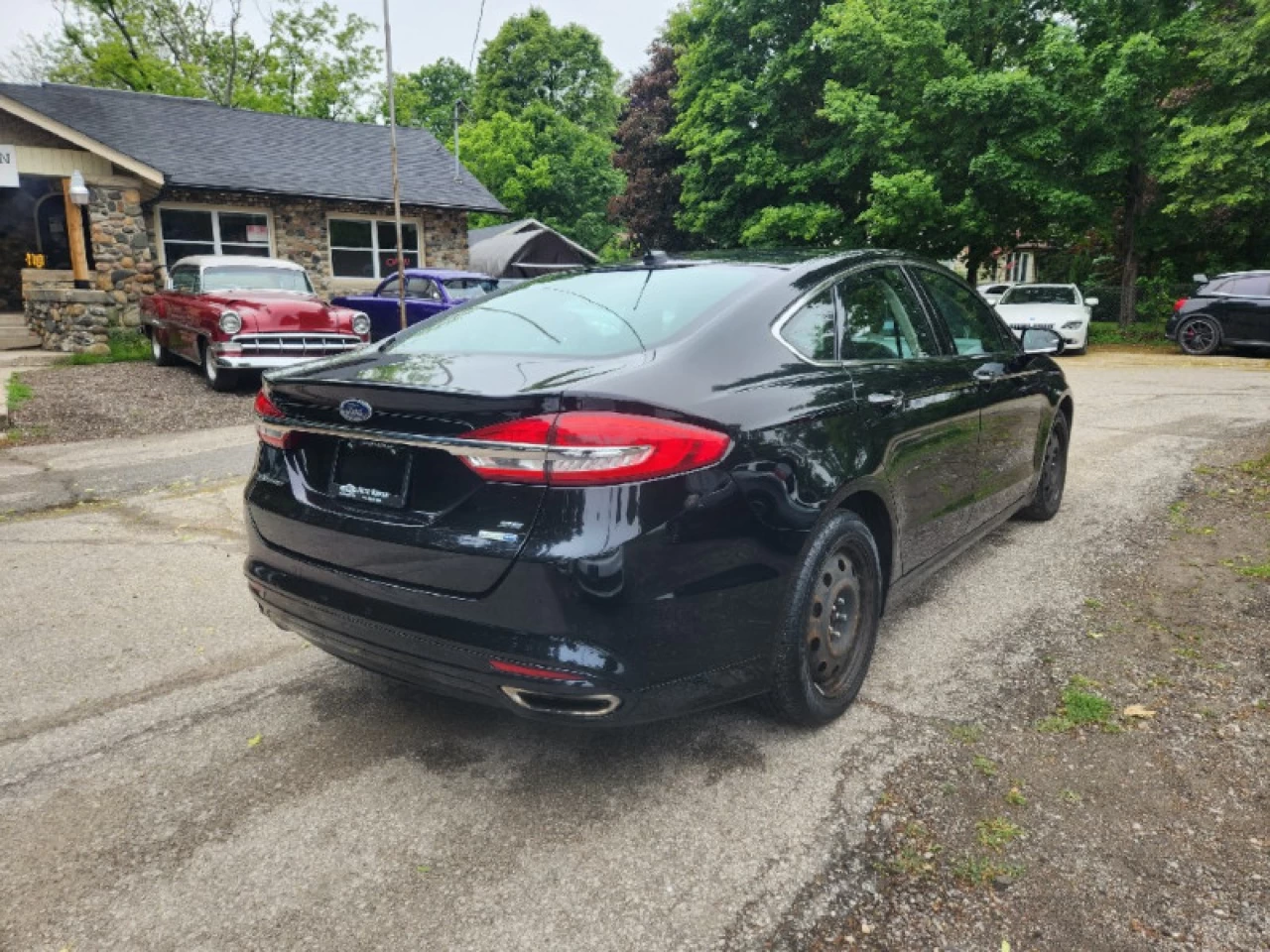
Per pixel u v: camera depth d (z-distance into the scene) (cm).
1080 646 343
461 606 221
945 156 1812
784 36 2102
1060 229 1953
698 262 321
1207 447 709
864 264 333
